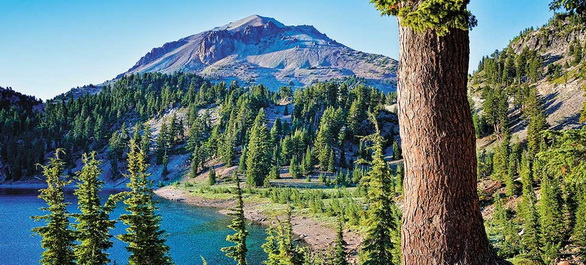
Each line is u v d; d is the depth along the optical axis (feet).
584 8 22.98
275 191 285.23
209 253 161.89
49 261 64.49
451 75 14.58
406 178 15.53
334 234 184.85
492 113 369.09
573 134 26.99
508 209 161.07
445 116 14.44
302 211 238.89
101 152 547.08
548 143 245.45
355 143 465.06
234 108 544.62
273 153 410.72
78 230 68.03
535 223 104.42
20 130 614.75
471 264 14.37
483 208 179.01
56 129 620.90
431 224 14.58
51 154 550.77
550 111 367.25
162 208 281.13
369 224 71.82
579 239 101.45
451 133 14.43
